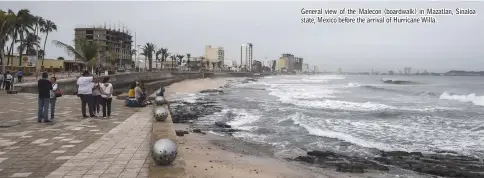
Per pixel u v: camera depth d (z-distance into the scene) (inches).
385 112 1061.8
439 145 611.2
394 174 441.1
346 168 455.2
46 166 264.8
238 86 3292.3
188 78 3890.3
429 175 439.8
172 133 377.7
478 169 460.8
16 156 292.4
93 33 4429.1
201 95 2004.2
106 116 539.8
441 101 1519.4
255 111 1129.4
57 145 335.6
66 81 1257.4
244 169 421.7
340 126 804.6
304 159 502.6
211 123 863.1
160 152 250.2
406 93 2082.9
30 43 3112.7
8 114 547.5
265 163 468.8
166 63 6648.6
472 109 1172.5
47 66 2645.2
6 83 1000.9
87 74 532.4
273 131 737.6
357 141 636.7
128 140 364.2
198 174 376.5
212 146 558.9
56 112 586.2
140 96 696.4
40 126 442.0
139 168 263.7
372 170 455.5
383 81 4753.9
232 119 936.9
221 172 393.7
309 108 1201.4
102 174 247.6
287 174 420.2
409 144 620.4
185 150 502.6
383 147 596.1
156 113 459.2
